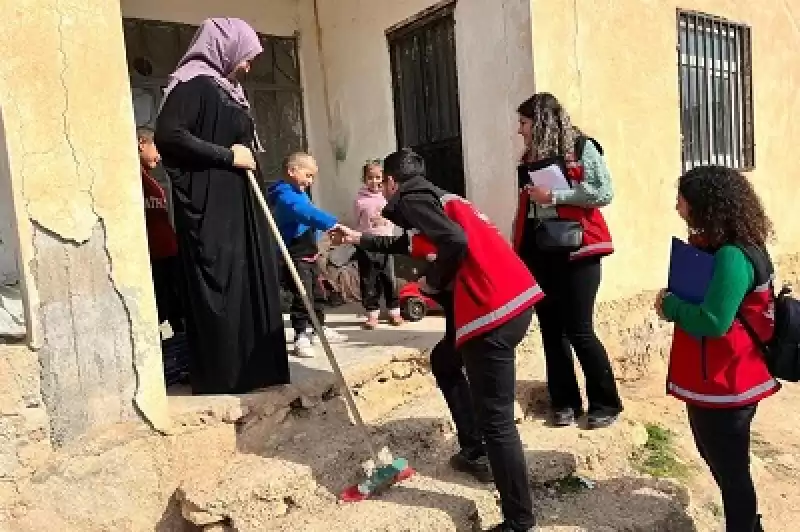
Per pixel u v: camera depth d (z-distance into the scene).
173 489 3.07
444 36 5.36
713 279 2.86
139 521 2.97
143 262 2.99
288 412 3.49
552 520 3.29
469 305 2.96
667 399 5.10
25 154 2.67
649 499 3.52
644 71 5.65
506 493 2.99
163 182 5.64
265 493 3.00
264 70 6.24
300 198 4.16
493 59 4.88
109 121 2.88
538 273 3.88
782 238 7.32
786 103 7.32
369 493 3.21
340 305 6.11
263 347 3.42
